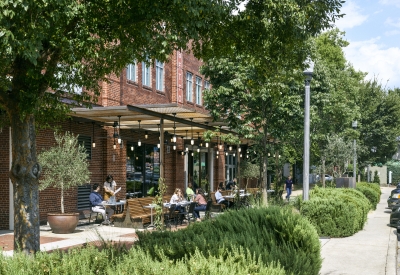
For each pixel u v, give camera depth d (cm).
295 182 6359
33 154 848
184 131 2670
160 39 870
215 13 932
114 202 1994
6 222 1742
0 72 897
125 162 2444
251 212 872
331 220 1585
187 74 3206
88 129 2178
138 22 893
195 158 3441
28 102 787
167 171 2975
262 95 1970
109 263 566
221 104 2195
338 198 1738
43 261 573
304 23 1009
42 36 731
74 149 1716
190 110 1902
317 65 2359
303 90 2236
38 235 842
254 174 3359
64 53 862
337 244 1449
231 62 2094
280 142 2481
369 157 4650
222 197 2509
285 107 2127
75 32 860
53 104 927
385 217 2414
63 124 1991
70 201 2048
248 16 997
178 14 860
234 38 1056
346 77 3525
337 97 3031
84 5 812
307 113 1622
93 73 999
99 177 2264
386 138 4503
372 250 1346
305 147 1627
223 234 755
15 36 733
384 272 1073
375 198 2872
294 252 740
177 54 3009
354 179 2688
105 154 2289
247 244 682
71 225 1638
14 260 570
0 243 1417
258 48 1064
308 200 1623
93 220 2081
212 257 570
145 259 550
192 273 515
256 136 2200
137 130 2567
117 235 1584
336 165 3238
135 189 2614
